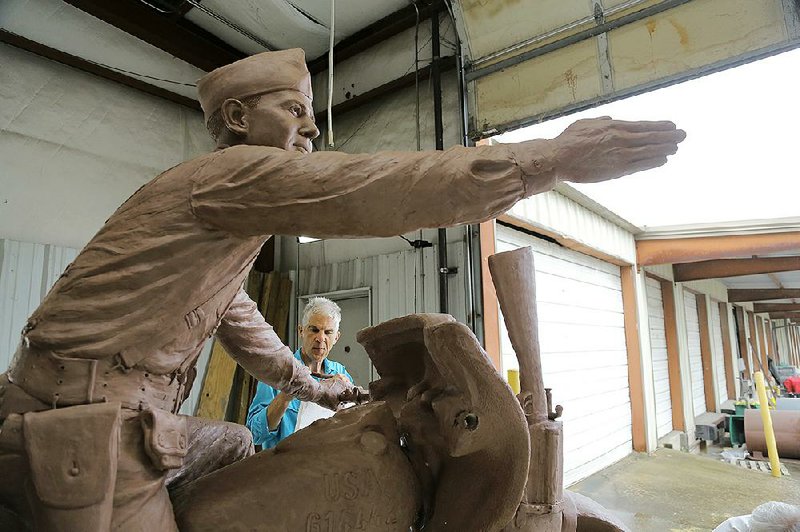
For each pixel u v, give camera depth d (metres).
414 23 4.01
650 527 3.54
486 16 3.36
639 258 6.13
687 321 8.27
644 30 2.91
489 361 0.83
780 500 4.11
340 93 4.51
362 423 0.94
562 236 4.49
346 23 4.08
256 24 3.93
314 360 2.29
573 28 3.12
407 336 1.04
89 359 0.80
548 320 4.52
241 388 4.12
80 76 3.58
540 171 0.78
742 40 2.65
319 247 4.64
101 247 0.84
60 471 0.72
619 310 5.97
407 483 0.92
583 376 5.00
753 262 7.04
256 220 0.82
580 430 4.84
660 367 6.96
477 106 3.48
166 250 0.83
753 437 5.98
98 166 3.63
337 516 0.86
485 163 0.78
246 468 0.90
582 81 3.09
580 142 0.78
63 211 3.45
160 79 3.84
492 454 0.86
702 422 7.80
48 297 0.86
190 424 1.11
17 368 0.83
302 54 1.02
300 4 3.80
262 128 0.95
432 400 0.93
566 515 1.10
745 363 12.09
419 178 0.78
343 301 4.47
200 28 3.92
